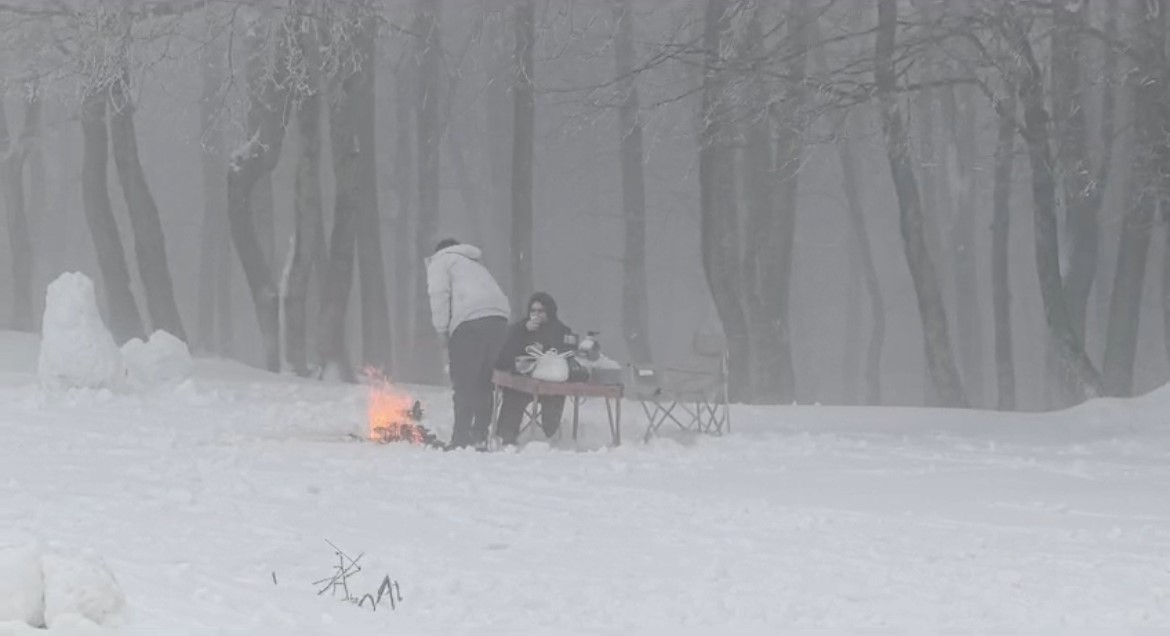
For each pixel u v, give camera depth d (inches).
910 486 1254.9
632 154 3858.3
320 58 2827.3
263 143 3132.4
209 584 732.0
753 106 2701.8
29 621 570.6
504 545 925.8
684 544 951.0
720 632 698.2
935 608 758.5
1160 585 828.0
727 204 3164.4
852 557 912.3
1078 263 3201.3
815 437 1648.6
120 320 3356.3
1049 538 995.3
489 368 1552.7
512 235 3553.2
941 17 2669.8
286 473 1225.4
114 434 1480.1
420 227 3983.8
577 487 1201.4
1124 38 2807.6
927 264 2967.5
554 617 717.9
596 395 1581.0
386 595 750.5
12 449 1333.7
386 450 1428.4
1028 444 1657.2
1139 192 2800.2
